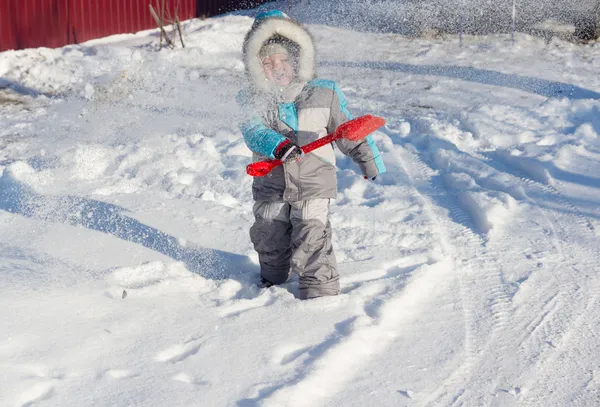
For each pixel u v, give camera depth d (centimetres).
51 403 306
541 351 360
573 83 977
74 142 711
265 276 417
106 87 984
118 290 395
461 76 1037
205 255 452
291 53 384
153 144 679
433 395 326
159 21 1210
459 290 416
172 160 632
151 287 401
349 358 346
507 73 1047
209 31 1327
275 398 312
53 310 366
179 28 1227
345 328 365
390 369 342
